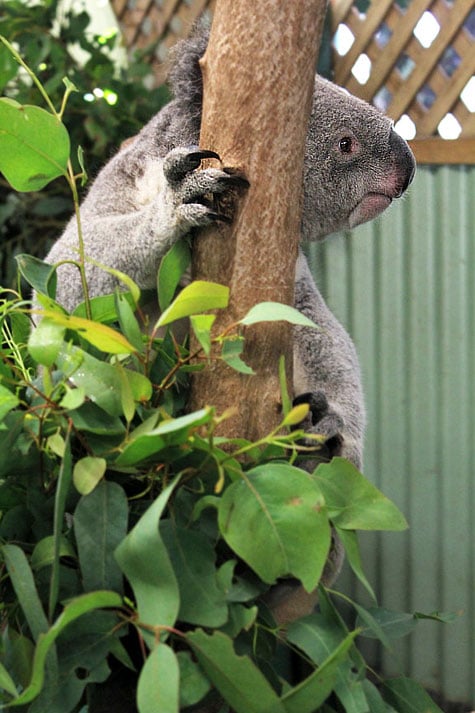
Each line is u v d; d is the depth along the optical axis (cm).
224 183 165
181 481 144
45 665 126
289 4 163
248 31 163
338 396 266
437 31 372
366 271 398
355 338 403
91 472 135
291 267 170
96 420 142
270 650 148
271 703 122
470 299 378
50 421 143
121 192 238
